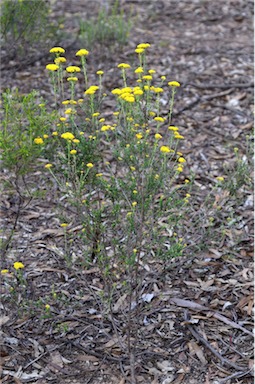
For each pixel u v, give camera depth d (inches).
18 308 127.6
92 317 135.6
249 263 155.0
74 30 287.3
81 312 136.8
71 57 258.5
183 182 184.9
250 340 132.0
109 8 323.6
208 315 138.3
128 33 270.4
